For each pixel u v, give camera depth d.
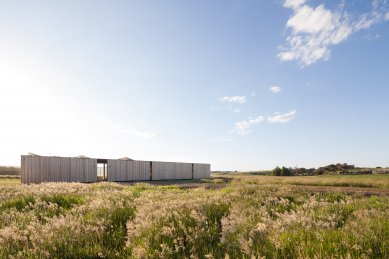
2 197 11.56
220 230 6.88
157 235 5.88
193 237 5.86
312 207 9.66
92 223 7.02
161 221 6.89
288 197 14.35
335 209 9.25
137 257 5.05
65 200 11.48
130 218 7.66
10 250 5.39
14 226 6.55
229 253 5.03
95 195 13.00
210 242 5.74
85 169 41.56
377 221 6.64
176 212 7.29
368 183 31.17
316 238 5.40
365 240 5.18
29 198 11.14
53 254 5.25
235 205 9.45
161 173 56.50
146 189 22.69
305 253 4.64
